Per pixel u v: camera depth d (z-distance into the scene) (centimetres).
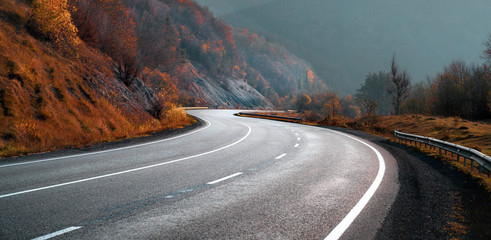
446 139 2053
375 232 383
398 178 706
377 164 898
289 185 624
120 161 866
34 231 366
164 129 1988
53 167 761
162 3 15138
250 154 1066
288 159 969
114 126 1599
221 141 1473
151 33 8844
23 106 1176
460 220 430
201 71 12950
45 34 1709
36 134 1102
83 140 1245
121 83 2183
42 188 562
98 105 1630
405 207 485
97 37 2456
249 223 409
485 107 4091
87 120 1430
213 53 14988
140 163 843
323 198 532
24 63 1353
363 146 1387
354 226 403
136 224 398
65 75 1577
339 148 1295
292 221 419
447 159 988
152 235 363
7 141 1007
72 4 2183
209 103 10100
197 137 1631
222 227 394
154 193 546
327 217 436
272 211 460
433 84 4706
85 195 523
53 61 1583
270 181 658
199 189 582
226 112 6138
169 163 852
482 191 583
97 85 1812
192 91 9600
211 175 708
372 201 516
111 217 421
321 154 1098
